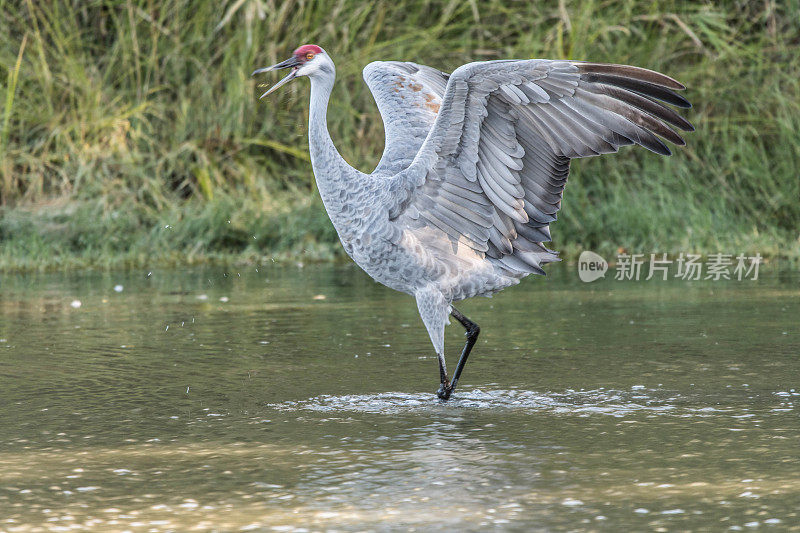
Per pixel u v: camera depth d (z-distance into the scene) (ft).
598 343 40.09
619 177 72.95
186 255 67.62
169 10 78.02
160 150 75.10
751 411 29.91
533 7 79.10
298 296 53.11
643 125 29.76
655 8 78.64
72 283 57.88
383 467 25.08
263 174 75.36
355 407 31.01
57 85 76.13
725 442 26.86
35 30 76.69
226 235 69.36
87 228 68.49
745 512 21.81
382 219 32.32
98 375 35.29
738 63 77.46
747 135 75.87
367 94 76.28
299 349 39.52
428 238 32.45
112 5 78.38
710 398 31.48
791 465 24.85
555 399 31.71
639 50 77.00
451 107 30.37
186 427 28.86
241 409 30.81
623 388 32.91
